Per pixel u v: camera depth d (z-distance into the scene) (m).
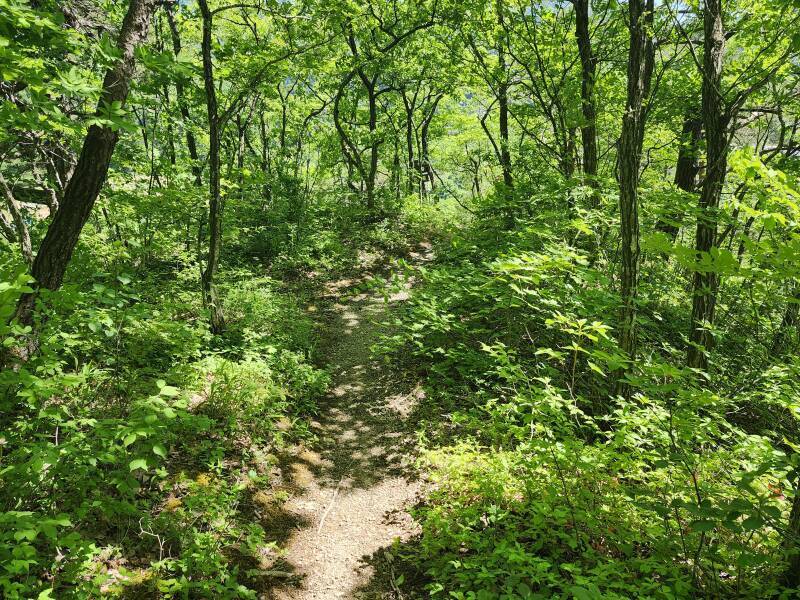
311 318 10.08
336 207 18.30
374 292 11.88
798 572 2.69
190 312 7.65
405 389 7.23
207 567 3.43
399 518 4.68
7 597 2.23
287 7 8.48
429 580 3.79
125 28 4.84
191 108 12.70
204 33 6.93
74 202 4.55
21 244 5.52
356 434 6.26
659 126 11.77
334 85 18.98
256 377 5.87
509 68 12.60
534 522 3.37
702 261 2.46
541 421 3.95
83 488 3.30
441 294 7.42
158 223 9.93
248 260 13.00
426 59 15.70
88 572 3.19
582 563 3.36
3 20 3.45
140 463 2.86
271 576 3.88
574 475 3.81
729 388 5.45
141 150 9.55
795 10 5.57
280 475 5.18
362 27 15.32
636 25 4.71
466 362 6.79
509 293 5.79
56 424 3.63
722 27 5.47
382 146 22.78
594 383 5.34
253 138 20.41
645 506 2.72
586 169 8.85
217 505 4.06
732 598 2.76
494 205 9.74
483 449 5.23
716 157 5.60
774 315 6.73
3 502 2.95
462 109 23.45
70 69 4.36
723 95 5.61
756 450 3.39
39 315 3.63
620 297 5.09
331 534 4.52
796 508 2.66
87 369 4.25
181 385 5.04
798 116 9.09
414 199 19.09
